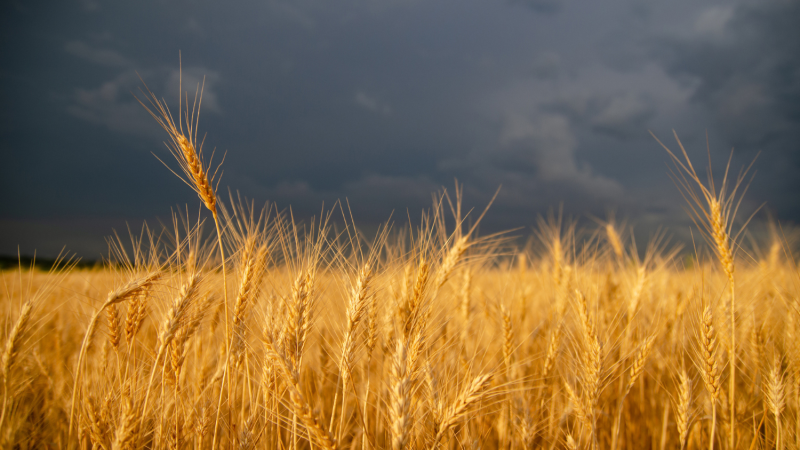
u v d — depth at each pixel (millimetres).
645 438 4484
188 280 2885
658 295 5215
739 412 3818
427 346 2982
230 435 2900
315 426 2156
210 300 3363
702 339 3041
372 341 3244
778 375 3350
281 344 2545
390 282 3381
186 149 2537
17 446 3207
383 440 3553
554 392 4051
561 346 4023
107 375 3164
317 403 4016
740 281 4484
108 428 2705
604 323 4203
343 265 3025
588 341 3256
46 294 3320
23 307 3182
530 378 4242
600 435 4191
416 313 2807
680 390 3307
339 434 2783
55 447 3439
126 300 2990
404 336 2748
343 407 2781
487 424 4012
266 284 3227
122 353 3361
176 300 2799
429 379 2822
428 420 2932
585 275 4816
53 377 4098
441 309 3555
